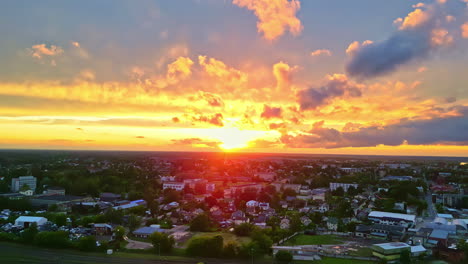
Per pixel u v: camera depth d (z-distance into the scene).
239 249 148.00
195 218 199.25
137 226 197.38
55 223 193.62
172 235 172.25
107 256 144.00
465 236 187.25
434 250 153.62
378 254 148.88
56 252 146.88
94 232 177.50
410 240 179.62
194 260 142.62
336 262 143.88
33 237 158.50
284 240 178.88
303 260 145.38
